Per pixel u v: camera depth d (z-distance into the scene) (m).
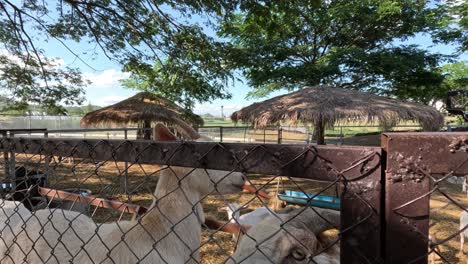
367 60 14.73
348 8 15.12
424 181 0.79
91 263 1.98
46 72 10.39
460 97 10.33
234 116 10.72
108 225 2.34
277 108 9.44
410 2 15.19
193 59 9.80
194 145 1.18
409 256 0.81
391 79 15.83
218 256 4.95
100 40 9.51
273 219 1.95
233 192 2.39
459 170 0.76
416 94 17.30
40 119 26.38
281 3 7.44
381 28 15.96
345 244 0.87
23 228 2.18
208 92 10.53
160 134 1.95
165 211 2.12
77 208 4.69
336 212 1.89
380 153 0.83
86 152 1.54
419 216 0.80
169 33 9.43
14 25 8.72
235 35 15.01
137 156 1.36
